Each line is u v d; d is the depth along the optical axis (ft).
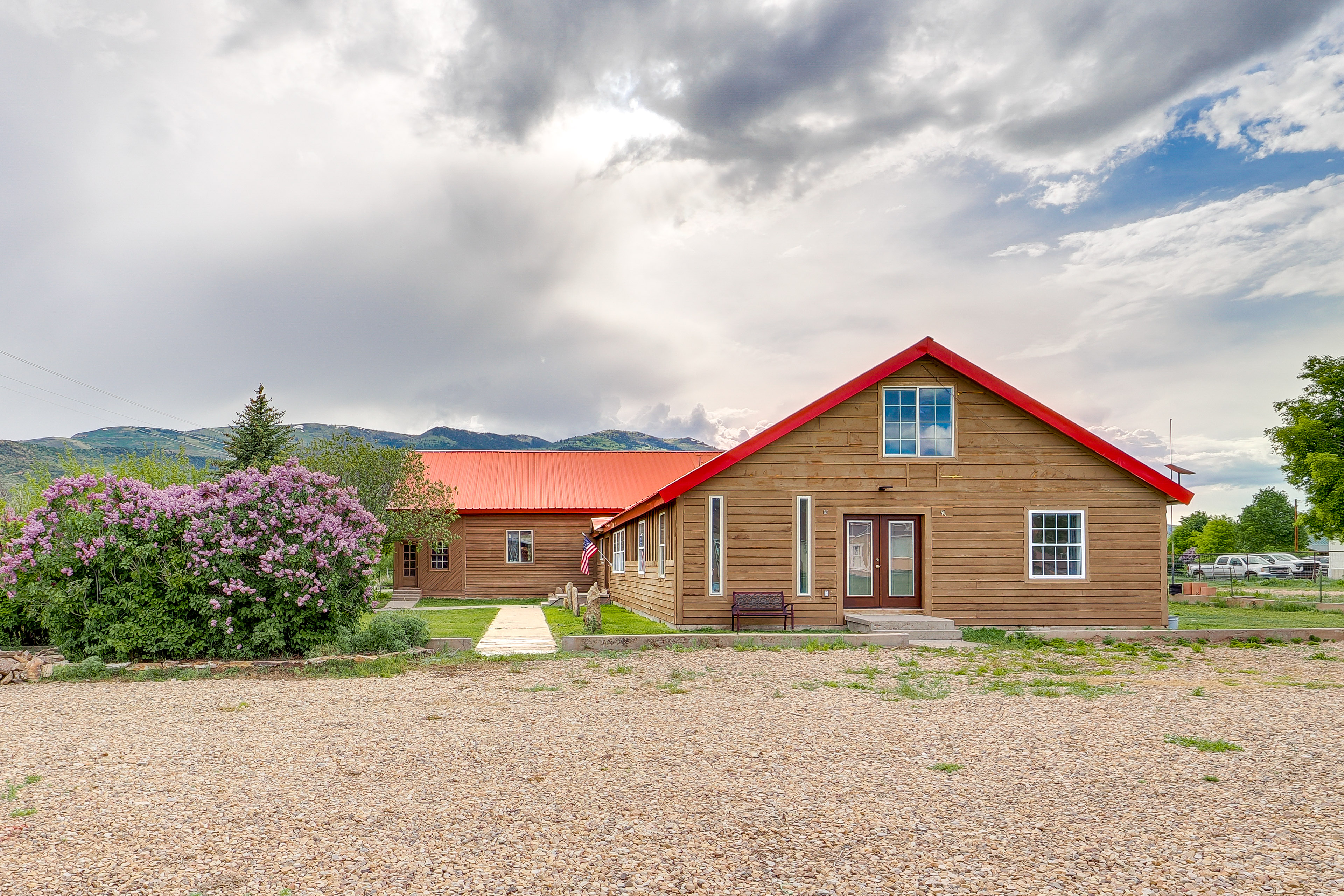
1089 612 54.85
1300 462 114.52
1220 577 142.20
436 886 13.71
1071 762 21.49
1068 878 14.15
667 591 57.67
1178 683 34.01
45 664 36.17
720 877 14.12
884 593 54.85
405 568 99.91
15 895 13.32
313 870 14.35
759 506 54.34
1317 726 25.66
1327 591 103.04
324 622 41.50
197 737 24.32
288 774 20.31
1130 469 55.01
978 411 55.72
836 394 54.65
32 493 74.38
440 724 26.02
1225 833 16.28
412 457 94.17
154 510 40.16
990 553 54.85
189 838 15.87
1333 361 115.44
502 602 94.32
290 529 40.81
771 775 20.25
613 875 14.20
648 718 26.96
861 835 16.16
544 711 28.09
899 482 54.90
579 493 105.29
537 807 17.71
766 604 52.47
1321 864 14.67
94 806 17.78
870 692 31.73
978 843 15.76
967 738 24.11
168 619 39.27
